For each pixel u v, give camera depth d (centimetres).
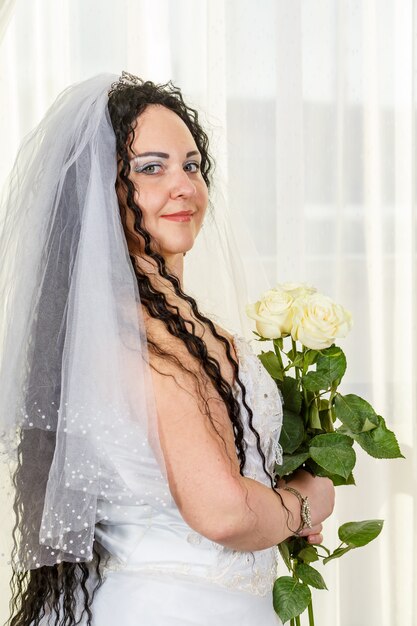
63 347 141
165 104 155
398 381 264
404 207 263
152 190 147
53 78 262
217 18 260
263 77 263
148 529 143
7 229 153
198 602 141
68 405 134
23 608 151
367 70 263
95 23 262
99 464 135
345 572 265
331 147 264
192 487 131
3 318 150
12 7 230
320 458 151
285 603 150
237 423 141
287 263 264
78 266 137
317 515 155
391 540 264
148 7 262
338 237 263
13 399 143
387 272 263
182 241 150
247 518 132
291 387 159
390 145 262
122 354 133
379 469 264
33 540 144
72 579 148
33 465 145
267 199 265
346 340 265
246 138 264
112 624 142
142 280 144
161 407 132
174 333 138
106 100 148
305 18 262
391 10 261
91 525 138
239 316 188
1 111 261
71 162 143
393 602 265
